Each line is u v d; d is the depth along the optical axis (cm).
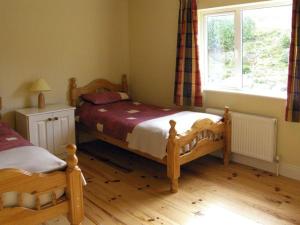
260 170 377
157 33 480
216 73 428
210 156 428
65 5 452
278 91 368
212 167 389
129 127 361
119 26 518
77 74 478
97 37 493
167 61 472
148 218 275
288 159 352
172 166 317
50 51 446
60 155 425
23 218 214
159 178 361
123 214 283
